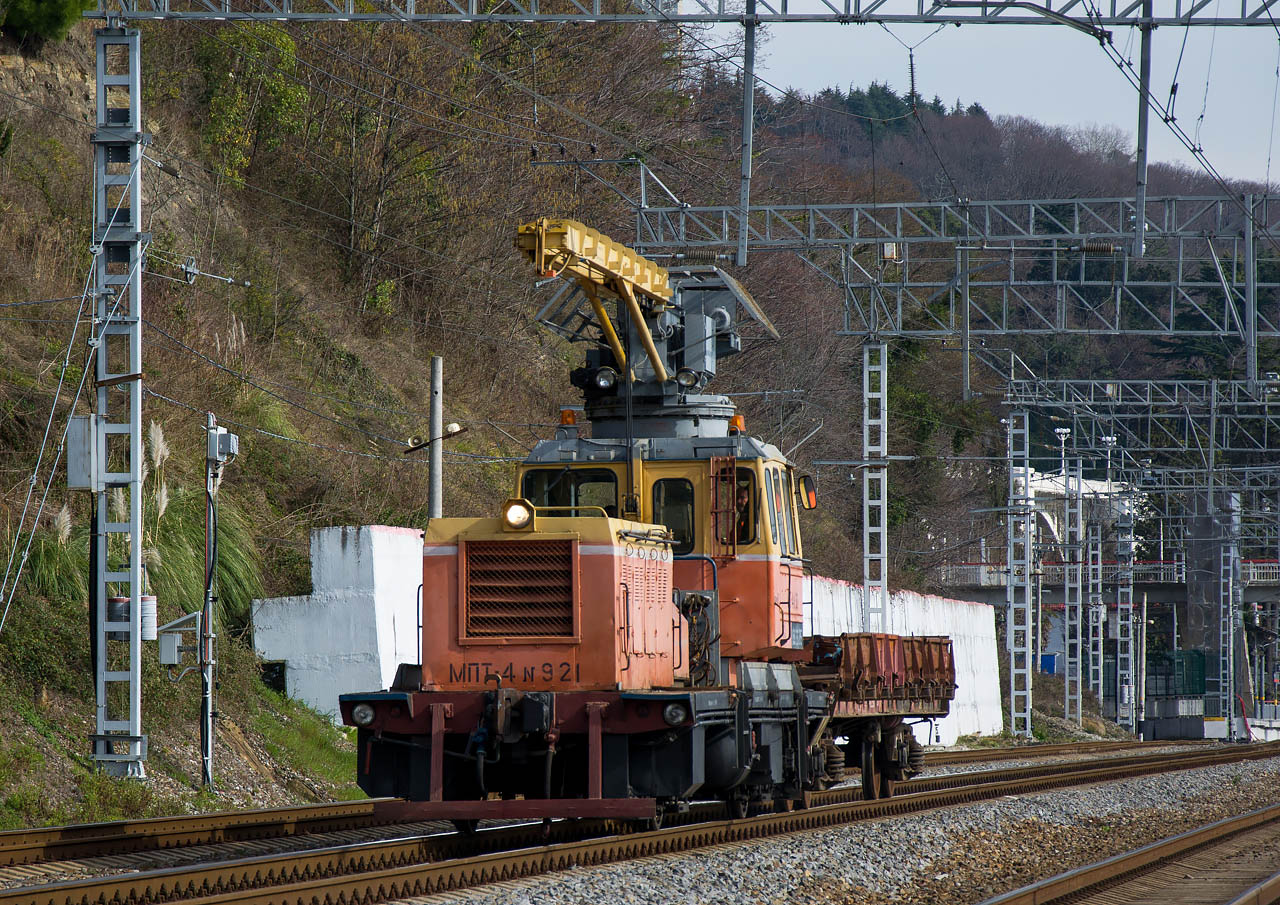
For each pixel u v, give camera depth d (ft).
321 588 284.20
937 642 305.32
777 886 146.10
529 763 150.61
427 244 501.97
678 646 163.43
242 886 128.98
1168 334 368.27
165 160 409.90
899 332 403.95
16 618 232.53
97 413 218.59
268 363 381.81
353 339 442.09
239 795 228.02
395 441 401.08
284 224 465.47
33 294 315.17
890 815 226.38
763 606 172.86
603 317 174.70
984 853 186.80
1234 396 577.43
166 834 161.07
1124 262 360.48
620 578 149.59
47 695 224.33
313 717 278.67
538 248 162.40
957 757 404.77
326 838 172.24
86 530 264.31
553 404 514.27
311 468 356.38
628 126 601.21
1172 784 326.85
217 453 227.40
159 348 331.36
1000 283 385.91
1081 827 229.66
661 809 157.38
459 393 471.62
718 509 171.94
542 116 556.51
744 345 635.66
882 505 431.84
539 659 148.15
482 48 556.10
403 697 145.28
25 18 369.30
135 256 221.66
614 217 586.45
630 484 172.24
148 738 227.40
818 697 204.03
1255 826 241.76
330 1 235.81
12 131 342.23
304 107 482.69
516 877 138.92
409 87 496.23
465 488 406.62
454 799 148.87
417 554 298.15
